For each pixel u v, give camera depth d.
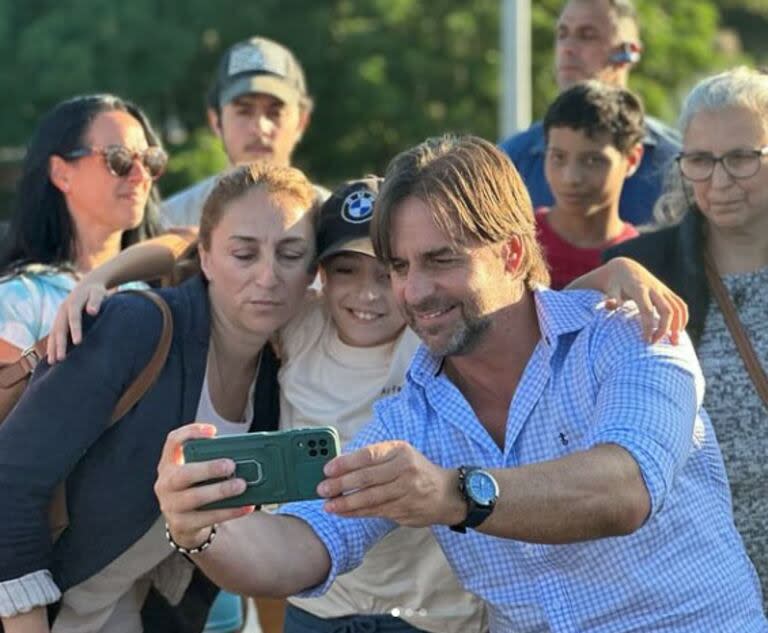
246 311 3.40
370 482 2.53
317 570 3.01
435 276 2.88
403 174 2.89
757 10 24.27
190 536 2.66
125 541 3.39
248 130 5.74
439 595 3.53
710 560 3.03
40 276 3.88
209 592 3.68
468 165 2.88
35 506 3.24
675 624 3.00
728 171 3.84
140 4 17.36
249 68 5.73
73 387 3.25
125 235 4.25
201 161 16.45
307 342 3.61
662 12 18.22
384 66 17.52
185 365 3.35
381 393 3.54
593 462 2.70
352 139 17.88
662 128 5.64
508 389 3.10
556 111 5.00
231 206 3.41
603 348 3.01
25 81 17.03
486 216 2.87
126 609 3.60
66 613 3.48
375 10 17.83
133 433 3.31
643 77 17.81
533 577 3.07
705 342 3.88
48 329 3.82
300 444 2.63
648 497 2.73
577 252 5.05
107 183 4.05
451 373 3.16
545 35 17.39
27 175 4.08
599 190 4.98
